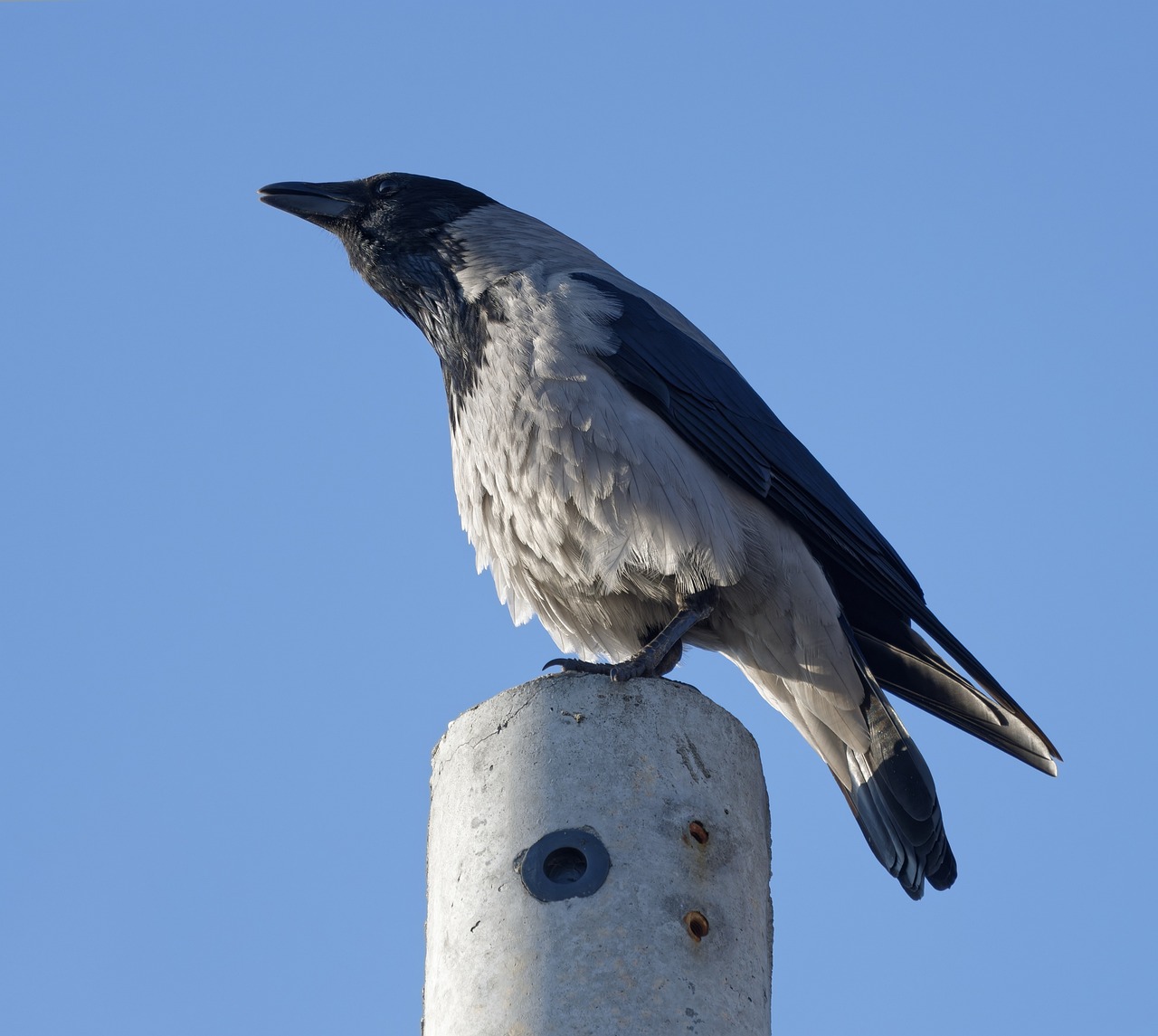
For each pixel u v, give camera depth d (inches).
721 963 273.0
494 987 268.1
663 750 292.8
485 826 289.4
